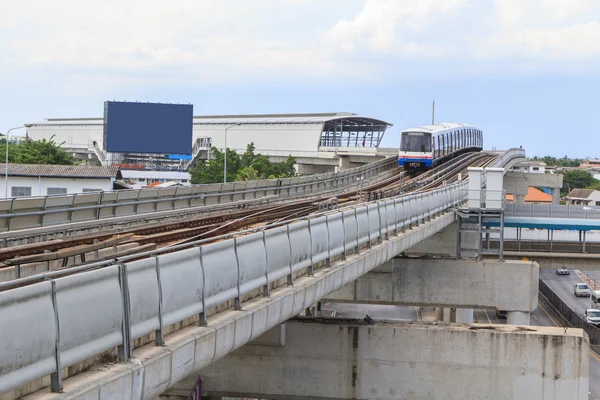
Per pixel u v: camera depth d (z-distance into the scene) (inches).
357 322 915.4
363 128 5024.6
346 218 797.9
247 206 1707.7
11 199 964.6
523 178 3917.3
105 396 338.0
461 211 1483.8
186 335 436.8
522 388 888.9
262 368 893.8
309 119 4758.9
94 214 1168.8
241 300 550.9
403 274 1421.0
